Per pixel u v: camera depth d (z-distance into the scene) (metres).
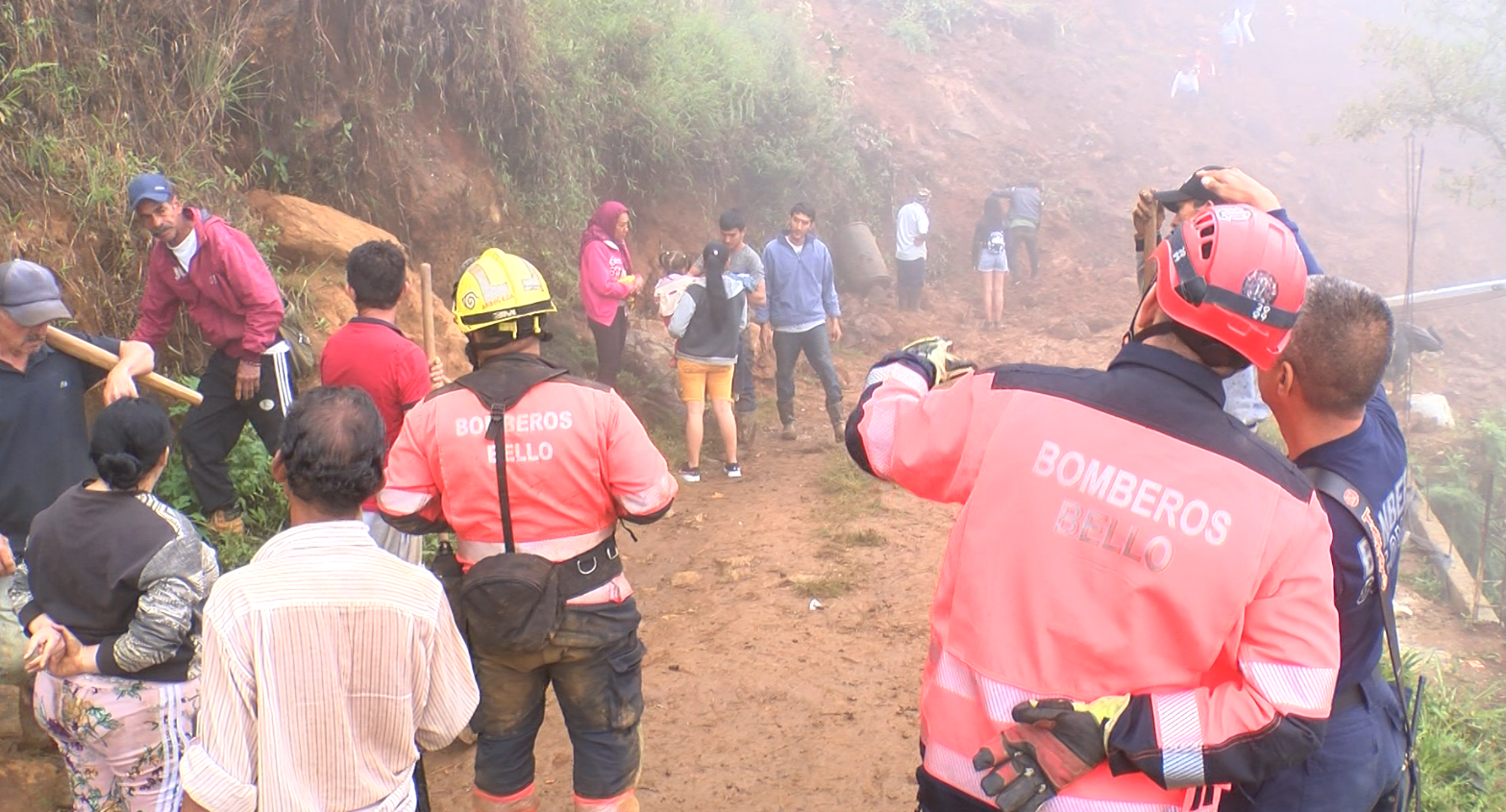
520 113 10.45
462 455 3.45
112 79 6.70
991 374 2.33
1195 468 2.11
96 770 3.46
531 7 11.12
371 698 2.49
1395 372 11.27
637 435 3.55
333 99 8.66
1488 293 11.87
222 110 7.60
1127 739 2.04
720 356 8.80
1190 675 2.10
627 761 3.71
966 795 2.25
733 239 9.38
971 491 2.28
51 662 3.33
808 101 15.88
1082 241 18.67
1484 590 7.28
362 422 2.53
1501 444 9.54
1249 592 2.06
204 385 5.91
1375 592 2.60
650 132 12.26
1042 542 2.16
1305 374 2.67
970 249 18.20
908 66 20.42
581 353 10.23
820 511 8.17
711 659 5.86
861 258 15.80
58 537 3.30
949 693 2.28
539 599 3.34
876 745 5.02
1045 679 2.14
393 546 4.91
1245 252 2.12
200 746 2.40
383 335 4.64
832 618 6.33
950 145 19.53
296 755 2.42
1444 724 5.23
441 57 9.59
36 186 6.00
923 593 6.62
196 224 5.59
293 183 8.45
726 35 14.77
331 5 8.69
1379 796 2.68
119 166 6.38
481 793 3.69
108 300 6.13
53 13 6.42
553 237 10.77
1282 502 2.10
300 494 2.52
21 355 3.93
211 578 3.46
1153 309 2.33
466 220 9.77
